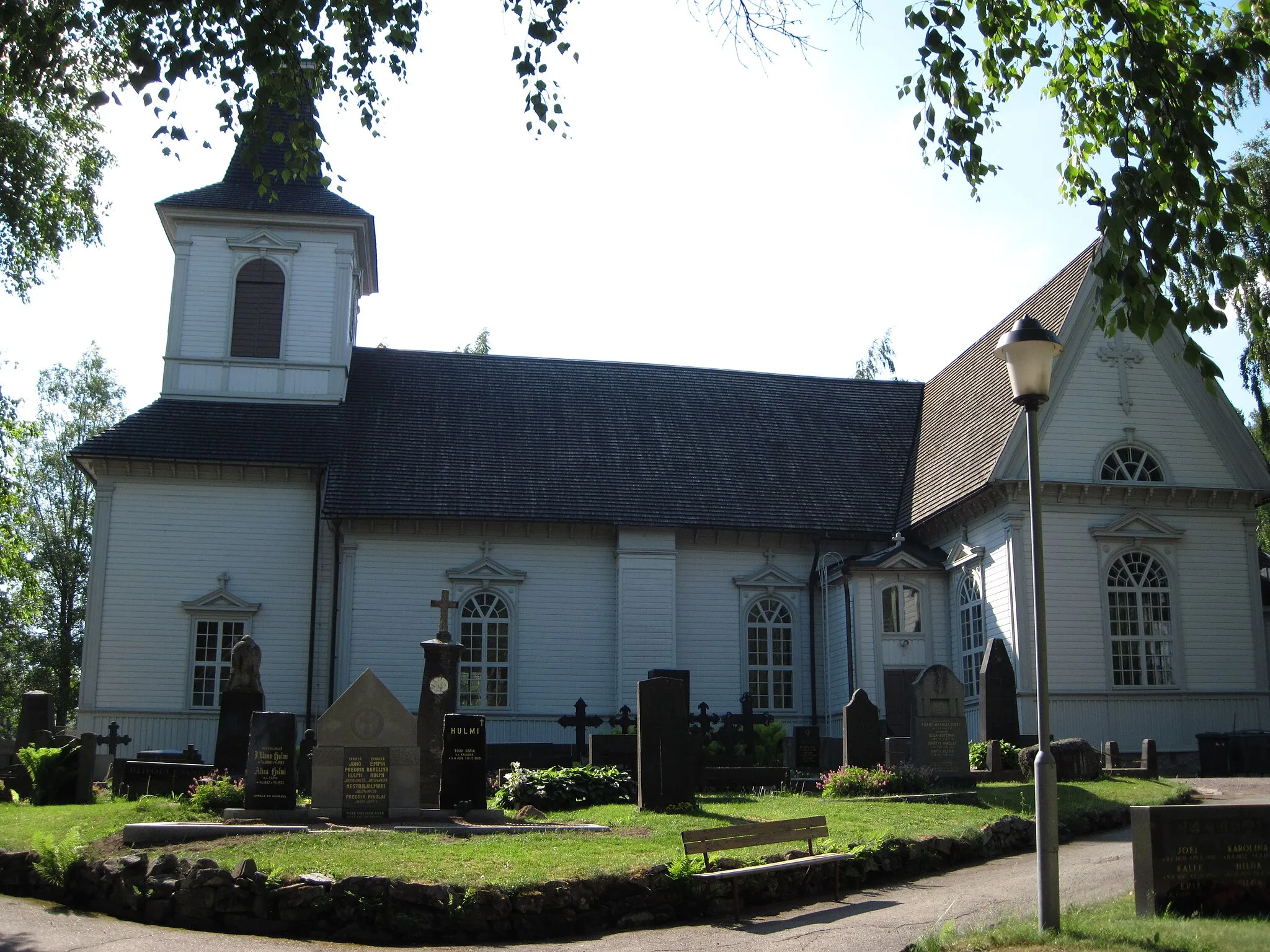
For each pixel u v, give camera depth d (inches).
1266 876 461.1
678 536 1350.9
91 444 1251.2
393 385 1429.6
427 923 498.9
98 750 1198.3
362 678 695.7
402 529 1284.4
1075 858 645.9
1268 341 1279.5
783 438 1494.8
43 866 566.9
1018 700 1137.4
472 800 703.1
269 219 1380.4
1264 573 1382.9
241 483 1284.4
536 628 1296.8
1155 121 460.8
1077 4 544.7
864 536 1370.6
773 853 589.9
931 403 1549.0
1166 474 1213.1
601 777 808.9
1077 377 1214.9
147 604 1242.6
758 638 1353.3
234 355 1358.3
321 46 619.2
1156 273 441.1
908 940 465.4
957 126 524.7
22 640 2133.4
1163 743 1166.3
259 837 604.4
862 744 884.6
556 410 1455.5
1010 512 1168.8
